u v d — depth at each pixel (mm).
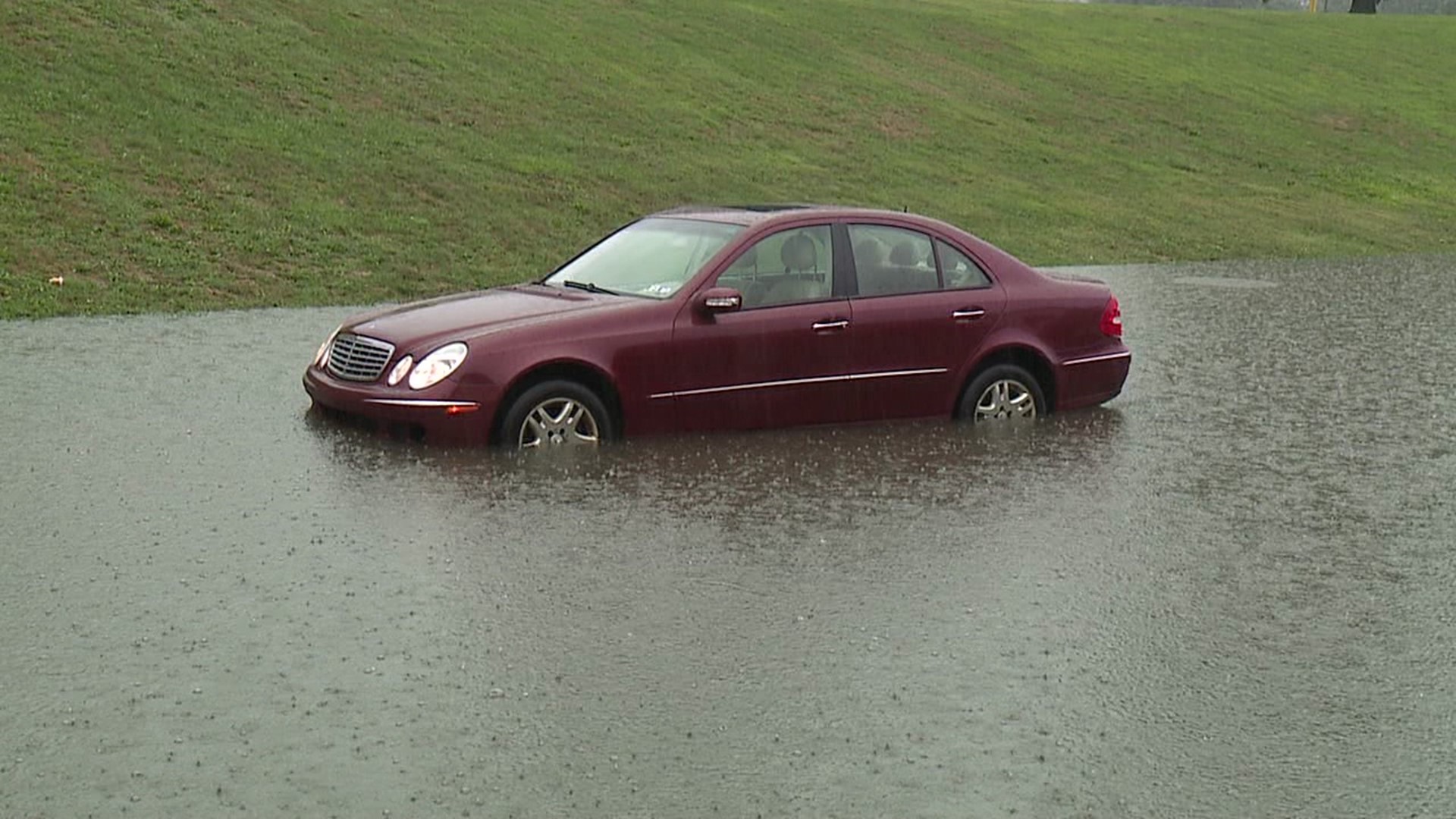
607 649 6578
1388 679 6469
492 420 10180
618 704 5980
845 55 42125
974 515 8953
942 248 11672
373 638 6648
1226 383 13953
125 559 7645
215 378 12516
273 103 26234
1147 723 5938
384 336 10422
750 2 46094
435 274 19703
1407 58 57438
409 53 31719
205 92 25719
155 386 12125
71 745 5504
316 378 10797
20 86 23484
